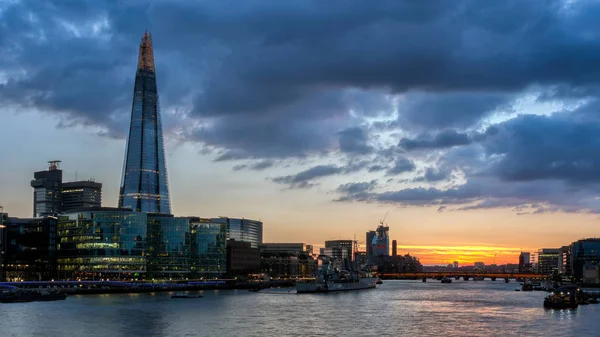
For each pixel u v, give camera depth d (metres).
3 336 182.38
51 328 198.25
